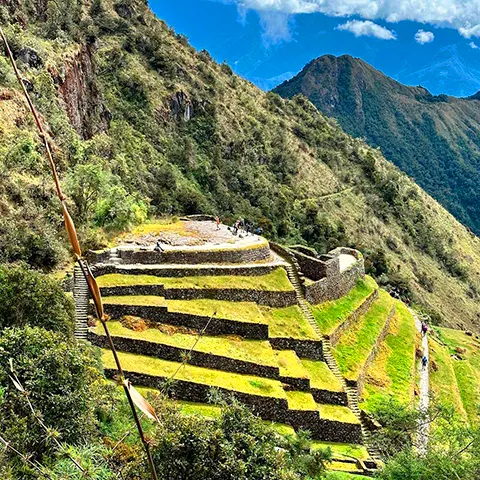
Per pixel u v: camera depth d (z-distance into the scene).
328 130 152.00
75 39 75.31
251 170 110.12
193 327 33.31
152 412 3.84
